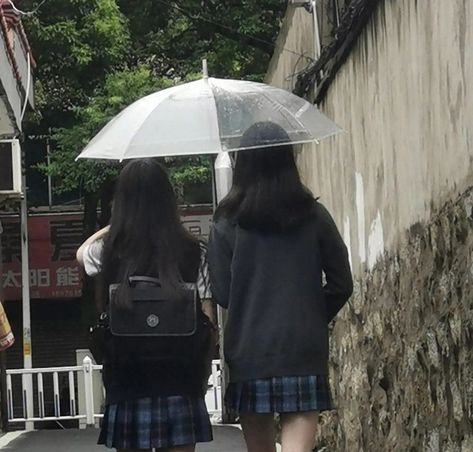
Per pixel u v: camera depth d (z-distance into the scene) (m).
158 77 24.27
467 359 6.23
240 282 5.72
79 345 27.53
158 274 5.68
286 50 15.27
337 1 11.49
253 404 5.64
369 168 9.66
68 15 22.98
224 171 12.28
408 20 7.93
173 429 5.59
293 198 5.77
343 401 10.77
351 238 10.69
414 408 7.62
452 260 6.63
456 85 6.59
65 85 23.64
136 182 5.78
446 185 6.87
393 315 8.48
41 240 26.86
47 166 23.27
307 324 5.68
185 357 5.62
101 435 5.74
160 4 24.19
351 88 10.45
